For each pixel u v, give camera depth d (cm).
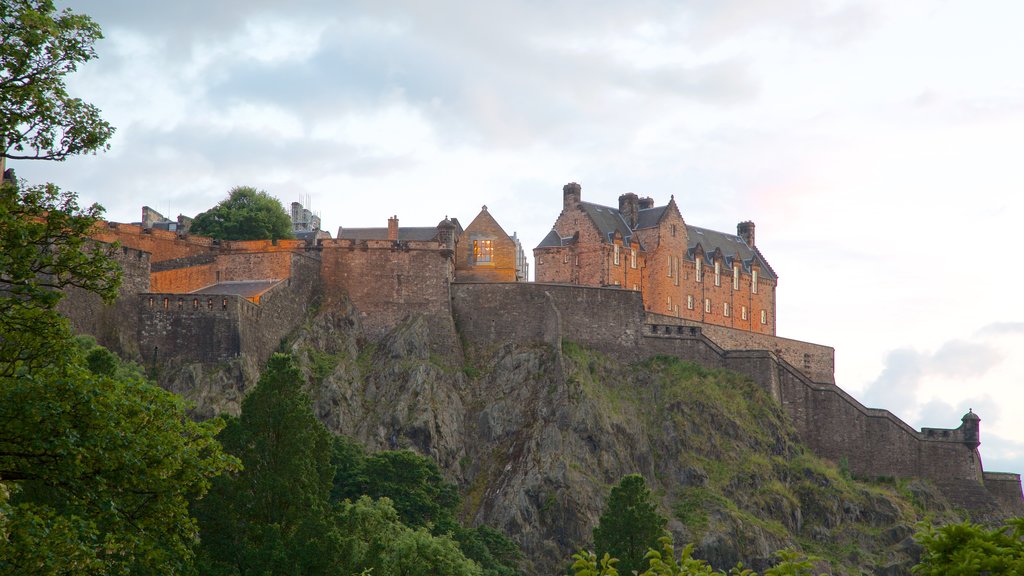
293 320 15412
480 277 16712
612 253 18562
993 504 16262
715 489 15262
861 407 16525
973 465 16438
